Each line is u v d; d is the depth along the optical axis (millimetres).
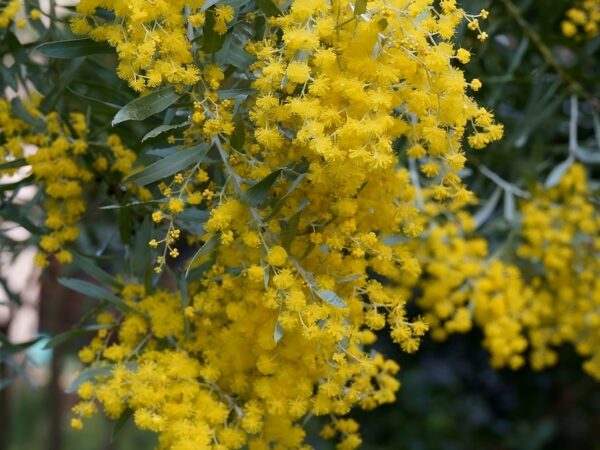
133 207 376
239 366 330
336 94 293
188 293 359
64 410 1040
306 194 319
